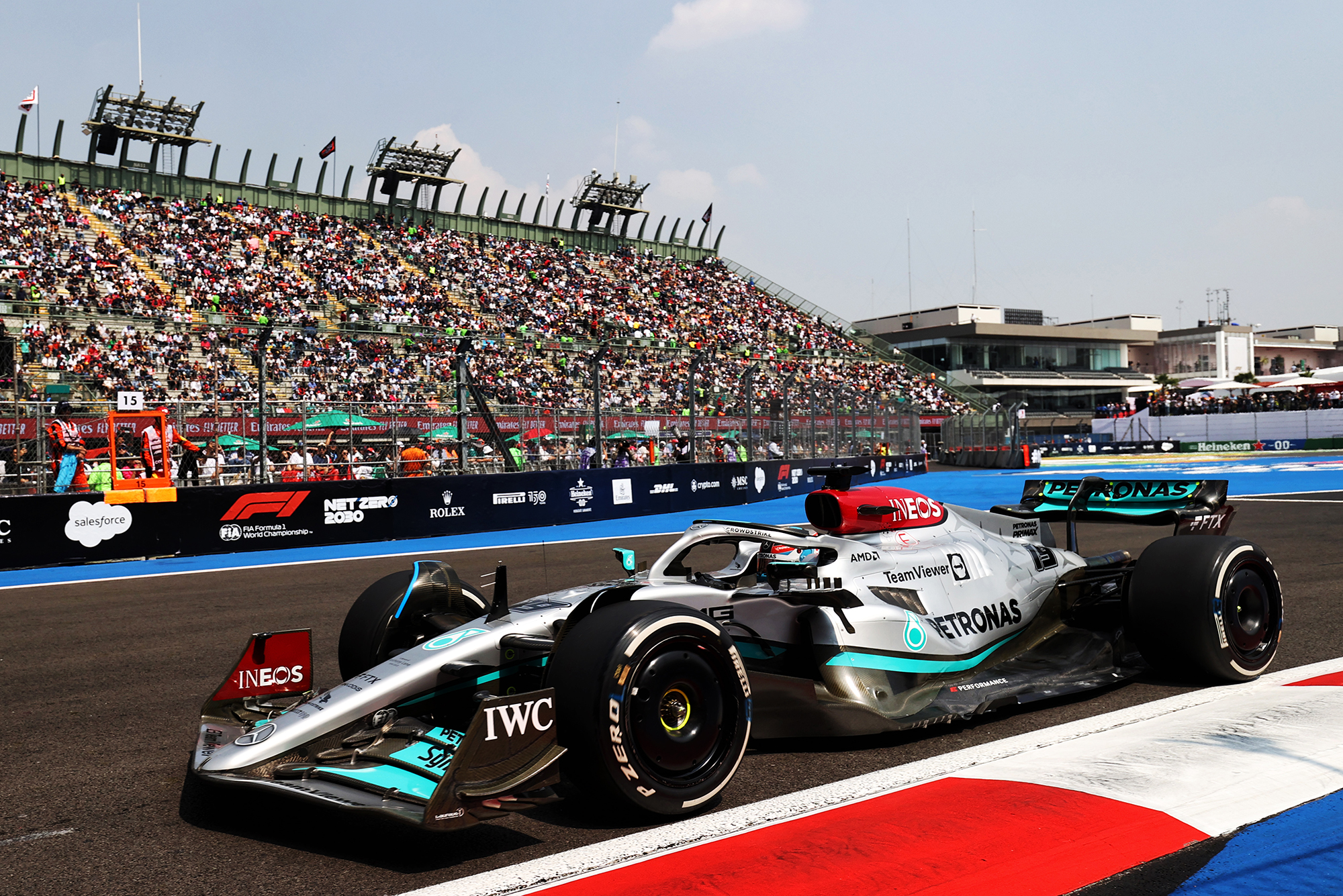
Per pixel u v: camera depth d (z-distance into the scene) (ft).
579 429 64.28
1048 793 10.98
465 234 141.08
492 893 9.17
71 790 12.91
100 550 42.47
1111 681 16.05
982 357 199.31
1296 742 12.31
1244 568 16.35
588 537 48.78
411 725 11.70
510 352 83.30
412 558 40.83
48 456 46.21
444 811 9.50
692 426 68.18
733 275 166.40
